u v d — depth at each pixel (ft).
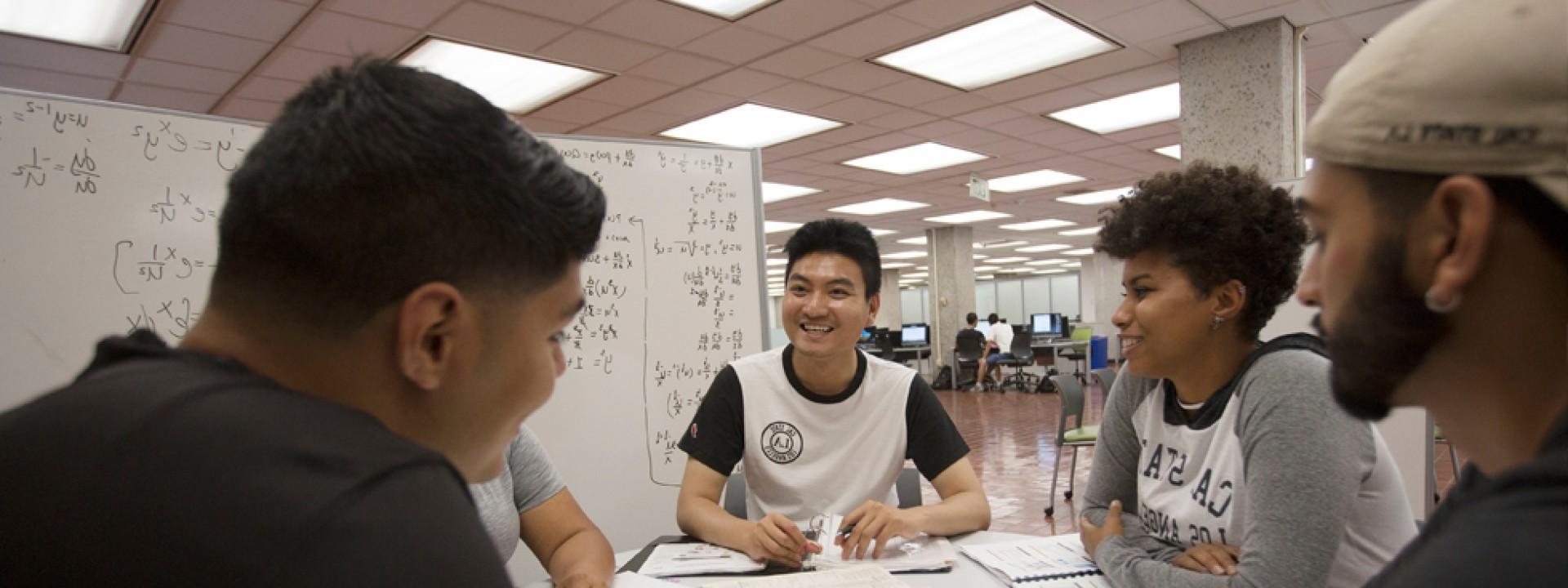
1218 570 3.29
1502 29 1.10
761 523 4.28
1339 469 3.10
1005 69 14.39
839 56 13.29
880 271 5.55
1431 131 1.16
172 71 12.50
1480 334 1.19
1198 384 3.76
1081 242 47.11
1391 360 1.28
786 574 4.05
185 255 6.19
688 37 12.25
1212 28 12.50
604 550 4.33
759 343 8.55
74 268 5.79
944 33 12.41
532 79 14.05
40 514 1.12
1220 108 12.80
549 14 11.18
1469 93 1.12
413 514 1.20
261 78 12.89
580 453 7.58
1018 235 42.91
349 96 1.34
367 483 1.19
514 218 1.36
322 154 1.27
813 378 5.48
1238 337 3.64
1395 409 1.39
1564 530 0.90
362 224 1.26
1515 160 1.09
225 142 6.44
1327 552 3.01
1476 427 1.27
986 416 26.55
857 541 4.22
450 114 1.34
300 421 1.24
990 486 15.92
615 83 14.32
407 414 1.42
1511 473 1.04
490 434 1.54
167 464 1.14
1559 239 1.10
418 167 1.27
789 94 15.40
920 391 5.54
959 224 37.60
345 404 1.37
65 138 5.83
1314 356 3.39
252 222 1.31
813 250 5.29
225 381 1.27
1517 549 0.92
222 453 1.15
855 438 5.46
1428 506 8.56
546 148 1.54
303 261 1.28
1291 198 3.56
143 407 1.21
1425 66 1.17
